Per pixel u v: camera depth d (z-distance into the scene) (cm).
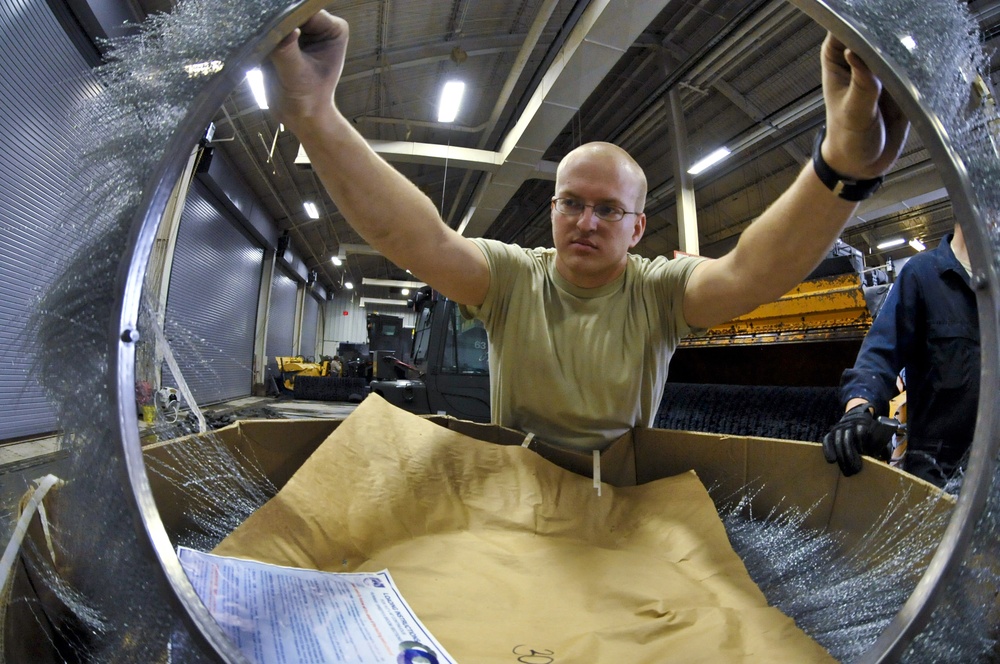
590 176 61
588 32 311
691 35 443
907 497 37
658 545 44
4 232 224
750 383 239
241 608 31
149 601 23
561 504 48
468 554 42
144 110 28
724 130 549
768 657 31
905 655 24
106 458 23
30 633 26
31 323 27
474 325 307
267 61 35
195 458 41
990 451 25
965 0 31
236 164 582
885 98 35
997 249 26
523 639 32
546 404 62
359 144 46
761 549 46
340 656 29
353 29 373
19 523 26
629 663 30
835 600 38
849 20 29
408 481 47
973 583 25
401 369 412
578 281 65
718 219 757
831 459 46
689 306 62
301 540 39
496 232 944
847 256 207
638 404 64
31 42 235
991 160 28
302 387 706
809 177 43
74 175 29
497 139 593
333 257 973
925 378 74
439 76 485
